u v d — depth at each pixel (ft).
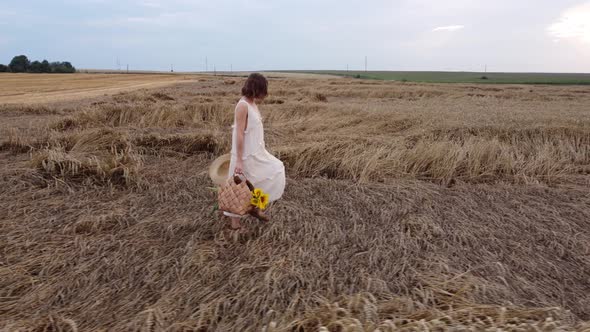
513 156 22.25
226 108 35.32
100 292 10.27
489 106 49.26
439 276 10.61
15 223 13.71
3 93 72.59
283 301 9.72
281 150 21.48
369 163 19.79
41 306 9.77
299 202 15.99
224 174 14.38
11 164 19.38
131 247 12.30
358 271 11.08
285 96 68.33
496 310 8.96
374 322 8.55
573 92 92.73
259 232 13.26
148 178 18.47
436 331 8.19
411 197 16.96
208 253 11.79
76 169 17.72
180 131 27.50
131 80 145.28
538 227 14.62
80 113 31.60
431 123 29.55
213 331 8.87
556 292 10.81
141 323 8.89
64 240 12.75
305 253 11.83
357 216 14.78
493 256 12.37
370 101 62.90
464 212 15.83
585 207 16.65
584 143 25.25
